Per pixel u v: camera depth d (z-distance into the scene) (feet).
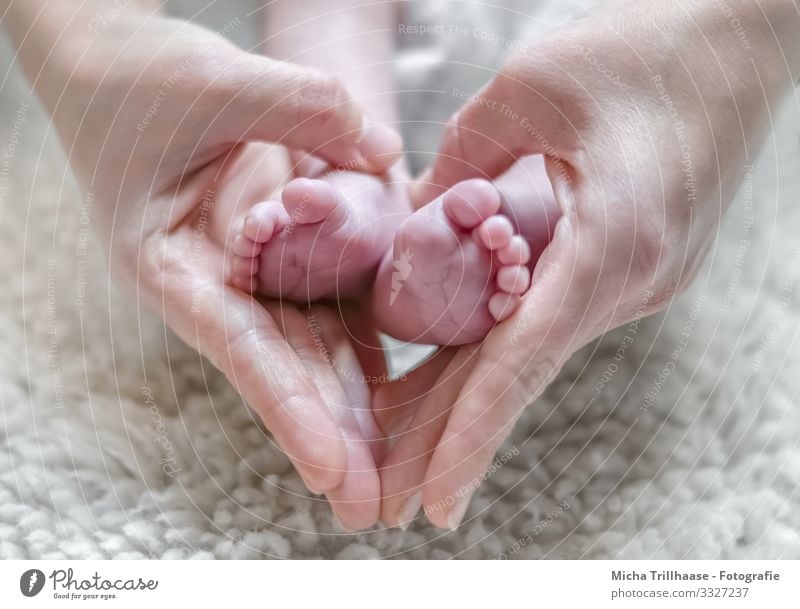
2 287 2.40
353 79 2.42
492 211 1.75
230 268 1.92
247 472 2.10
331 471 1.74
